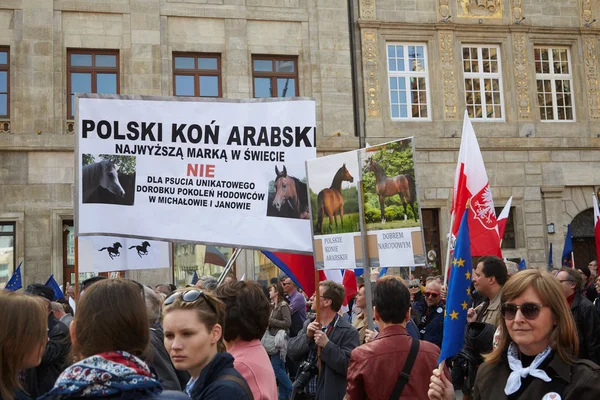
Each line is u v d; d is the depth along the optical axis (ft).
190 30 67.92
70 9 65.21
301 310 36.96
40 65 64.13
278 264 26.53
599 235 39.17
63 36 65.16
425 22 72.28
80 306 8.59
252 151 22.86
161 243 28.43
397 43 72.54
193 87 68.03
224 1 68.74
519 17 74.28
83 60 65.82
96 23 65.92
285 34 69.97
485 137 71.97
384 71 71.26
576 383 9.89
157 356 15.53
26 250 62.34
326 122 69.36
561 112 75.20
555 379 10.16
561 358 10.18
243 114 22.98
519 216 71.92
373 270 37.35
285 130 22.94
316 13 70.59
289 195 22.76
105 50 66.28
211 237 22.38
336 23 70.85
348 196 21.94
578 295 22.47
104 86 65.92
